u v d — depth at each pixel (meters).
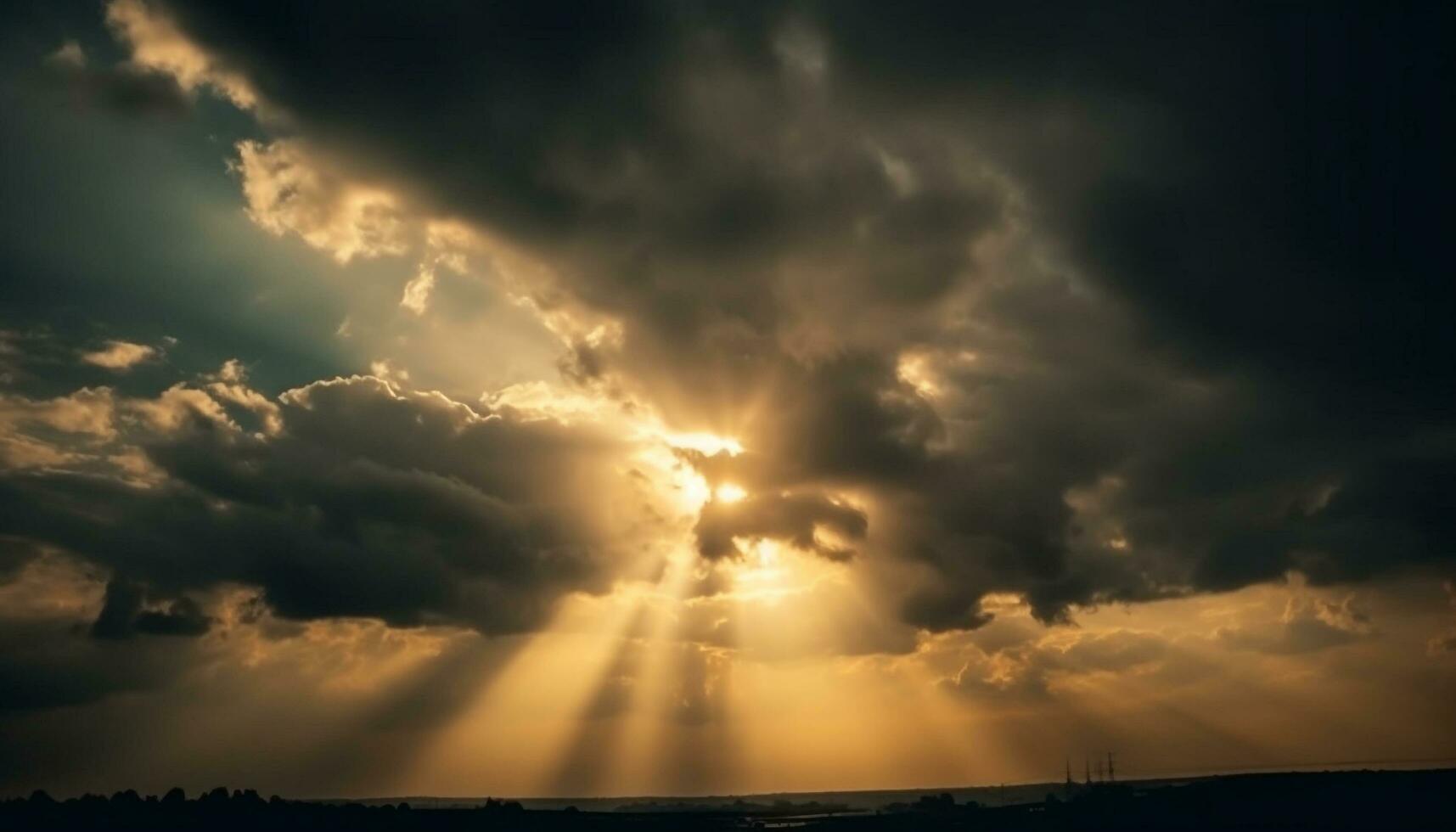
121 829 189.50
